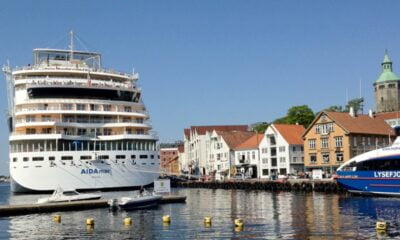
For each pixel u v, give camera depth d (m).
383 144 94.75
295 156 103.50
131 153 76.94
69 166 72.50
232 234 34.34
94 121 78.62
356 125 92.44
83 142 74.94
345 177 61.88
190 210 50.66
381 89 186.62
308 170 97.56
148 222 41.50
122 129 79.50
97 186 73.75
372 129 93.81
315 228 35.94
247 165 115.88
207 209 51.38
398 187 56.38
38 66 84.62
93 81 81.06
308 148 97.25
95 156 74.00
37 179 71.50
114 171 75.19
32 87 77.12
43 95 78.50
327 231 34.53
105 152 74.94
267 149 108.50
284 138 104.31
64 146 73.94
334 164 92.00
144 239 33.44
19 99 80.75
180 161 171.75
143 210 51.06
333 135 92.44
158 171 80.12
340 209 47.59
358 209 47.16
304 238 32.12
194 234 34.81
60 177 72.06
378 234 33.09
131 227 38.81
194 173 145.00
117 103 80.88
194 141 148.25
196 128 152.75
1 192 118.88
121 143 77.06
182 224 39.88
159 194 59.56
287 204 54.84
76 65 87.56
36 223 42.22
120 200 51.38
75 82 79.81
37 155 71.69
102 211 50.41
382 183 58.00
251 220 41.22
